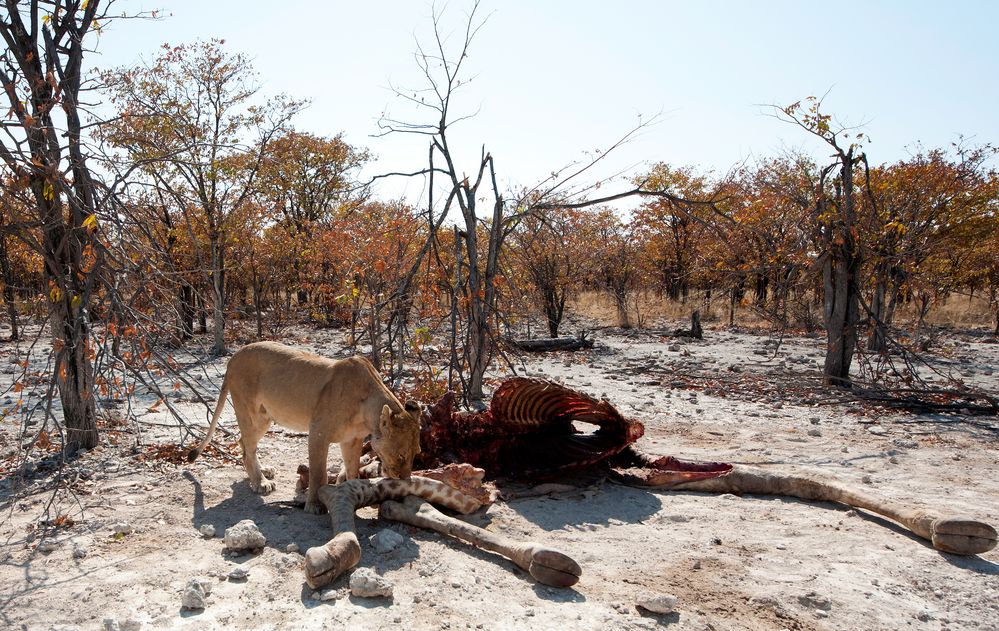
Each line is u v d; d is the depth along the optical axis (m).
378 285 12.32
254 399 6.45
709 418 10.50
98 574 4.61
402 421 5.55
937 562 5.19
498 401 7.00
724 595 4.63
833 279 13.30
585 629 4.08
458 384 10.17
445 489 5.85
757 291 28.02
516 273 19.58
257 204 19.75
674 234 30.94
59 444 7.73
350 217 16.14
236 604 4.24
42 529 5.35
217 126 19.70
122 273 6.66
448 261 11.30
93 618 4.05
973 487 7.05
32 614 4.08
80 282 7.35
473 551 5.19
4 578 4.54
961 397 11.59
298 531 5.42
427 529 5.50
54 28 7.58
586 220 23.92
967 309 29.31
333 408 5.84
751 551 5.38
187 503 6.07
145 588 4.42
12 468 6.95
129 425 8.87
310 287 23.73
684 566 5.09
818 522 6.02
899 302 26.16
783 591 4.67
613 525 5.92
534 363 16.86
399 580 4.64
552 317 22.70
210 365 15.24
